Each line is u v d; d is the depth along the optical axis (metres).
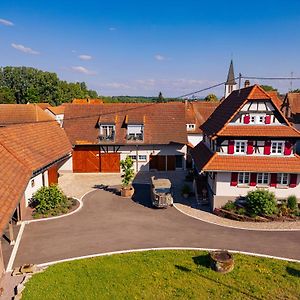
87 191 29.39
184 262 16.78
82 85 163.25
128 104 38.56
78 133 36.28
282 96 63.25
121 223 21.95
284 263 16.75
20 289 14.02
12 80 114.94
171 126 36.75
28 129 27.66
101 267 16.11
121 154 36.28
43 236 19.81
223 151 23.97
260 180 23.98
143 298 13.77
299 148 41.22
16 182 18.06
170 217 23.11
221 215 23.27
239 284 14.88
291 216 22.53
